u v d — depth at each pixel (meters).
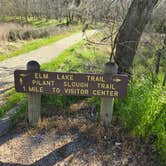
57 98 4.96
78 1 8.44
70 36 19.89
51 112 4.66
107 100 4.08
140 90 4.47
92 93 3.97
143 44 6.55
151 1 4.75
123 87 3.90
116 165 3.56
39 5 35.53
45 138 4.05
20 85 3.96
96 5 6.52
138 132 3.96
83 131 4.19
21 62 9.71
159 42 6.72
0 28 18.31
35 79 3.91
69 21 27.48
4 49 12.23
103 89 3.93
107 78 3.86
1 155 3.68
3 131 4.12
